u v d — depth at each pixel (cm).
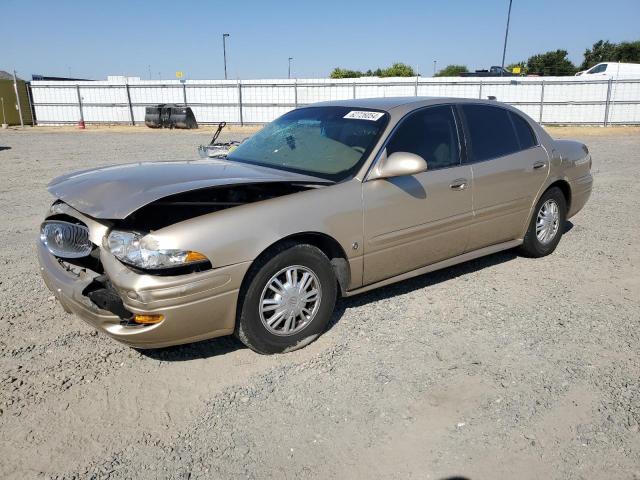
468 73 3144
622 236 625
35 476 245
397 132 402
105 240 313
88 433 274
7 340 367
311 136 431
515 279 483
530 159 496
